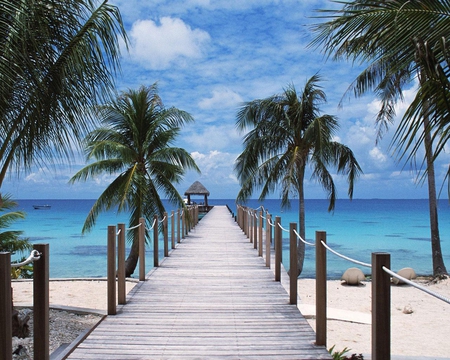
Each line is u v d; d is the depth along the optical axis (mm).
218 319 5840
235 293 7320
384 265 3203
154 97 16562
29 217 75875
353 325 8656
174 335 5203
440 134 5004
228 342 4965
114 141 16234
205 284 8031
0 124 5312
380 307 3184
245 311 6223
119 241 6641
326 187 18578
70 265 23266
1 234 13352
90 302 9312
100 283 11508
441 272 15469
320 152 16703
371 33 5250
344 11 5238
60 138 5703
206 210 43156
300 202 18484
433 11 4824
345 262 24359
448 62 4707
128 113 16172
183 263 10406
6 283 3143
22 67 4945
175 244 14188
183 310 6277
